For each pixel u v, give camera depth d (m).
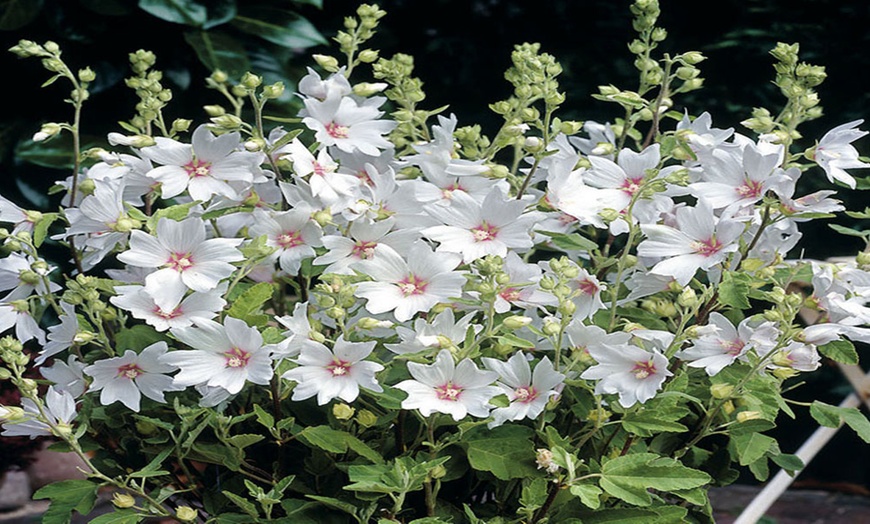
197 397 1.31
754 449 1.26
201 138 1.27
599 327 1.27
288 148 1.27
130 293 1.24
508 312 1.30
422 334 1.23
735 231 1.25
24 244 1.31
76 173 1.33
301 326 1.24
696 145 1.31
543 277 1.25
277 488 1.22
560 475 1.22
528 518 1.23
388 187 1.29
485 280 1.23
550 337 1.28
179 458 1.26
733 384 1.29
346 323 1.29
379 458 1.23
